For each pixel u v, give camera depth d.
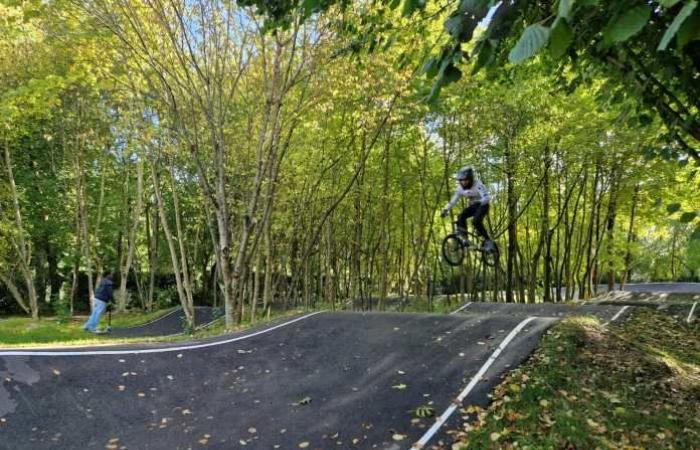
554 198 18.53
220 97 11.96
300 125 13.58
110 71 12.55
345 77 11.38
